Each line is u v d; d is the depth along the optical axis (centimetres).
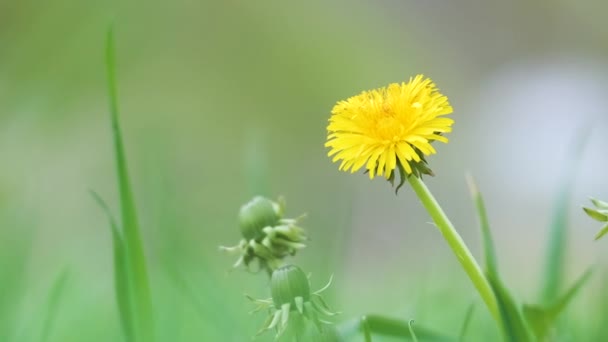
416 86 87
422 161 88
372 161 87
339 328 90
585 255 234
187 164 307
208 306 103
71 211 234
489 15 577
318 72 456
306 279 88
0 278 110
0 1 266
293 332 88
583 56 545
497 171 365
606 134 348
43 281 124
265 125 411
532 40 583
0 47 238
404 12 557
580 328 106
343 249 112
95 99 293
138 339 91
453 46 578
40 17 256
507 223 312
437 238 232
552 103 450
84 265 163
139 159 184
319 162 369
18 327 105
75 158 259
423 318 103
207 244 161
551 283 103
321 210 258
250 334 102
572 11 568
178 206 125
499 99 501
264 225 92
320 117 434
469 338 105
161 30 402
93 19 262
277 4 470
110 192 251
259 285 112
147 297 91
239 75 429
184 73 409
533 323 90
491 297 89
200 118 388
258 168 119
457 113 505
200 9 435
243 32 445
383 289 141
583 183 308
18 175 159
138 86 383
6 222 124
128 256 91
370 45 502
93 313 112
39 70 238
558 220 104
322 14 486
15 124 197
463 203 323
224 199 257
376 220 312
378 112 87
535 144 385
